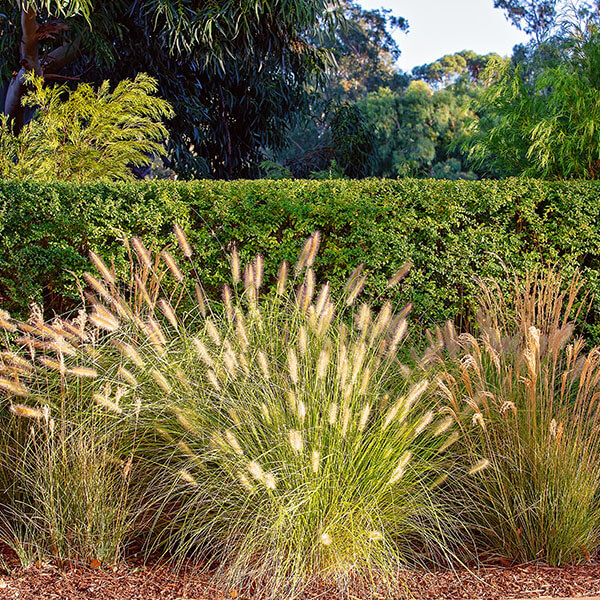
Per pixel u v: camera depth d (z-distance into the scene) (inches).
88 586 117.3
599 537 139.9
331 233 215.8
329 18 448.1
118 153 330.0
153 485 140.7
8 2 405.1
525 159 313.1
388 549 128.2
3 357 154.6
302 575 120.0
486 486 141.3
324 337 155.3
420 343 206.5
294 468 129.2
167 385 137.6
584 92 282.4
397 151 1005.2
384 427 132.9
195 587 118.8
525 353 139.3
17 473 141.5
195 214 214.8
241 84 492.1
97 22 396.2
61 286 207.8
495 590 119.1
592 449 139.0
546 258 223.1
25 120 457.7
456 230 224.5
